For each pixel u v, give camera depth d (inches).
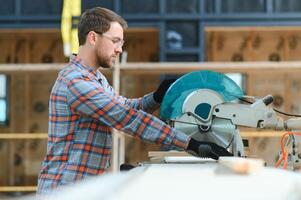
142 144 315.9
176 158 108.7
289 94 323.9
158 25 290.4
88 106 95.8
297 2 294.2
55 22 296.8
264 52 325.1
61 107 99.0
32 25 297.1
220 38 322.7
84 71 100.7
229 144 103.7
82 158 99.2
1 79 337.4
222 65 233.5
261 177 53.8
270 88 323.9
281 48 326.3
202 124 103.3
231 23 292.5
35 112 337.7
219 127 103.7
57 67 231.8
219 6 292.0
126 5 293.0
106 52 103.3
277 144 286.0
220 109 103.9
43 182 100.8
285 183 50.6
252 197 43.9
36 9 297.9
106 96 96.2
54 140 100.4
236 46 323.9
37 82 337.7
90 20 103.1
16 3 297.4
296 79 324.8
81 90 96.2
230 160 64.9
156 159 109.0
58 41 336.2
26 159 337.1
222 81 105.3
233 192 45.5
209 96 104.0
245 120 104.3
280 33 322.3
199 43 288.8
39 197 100.6
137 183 50.0
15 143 338.0
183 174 57.6
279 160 110.2
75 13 283.9
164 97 105.4
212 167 69.5
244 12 293.7
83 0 291.9
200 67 235.3
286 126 106.0
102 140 100.4
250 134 257.3
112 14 104.3
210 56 322.3
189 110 103.5
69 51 282.5
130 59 326.3
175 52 288.0
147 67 232.8
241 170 55.8
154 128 95.0
